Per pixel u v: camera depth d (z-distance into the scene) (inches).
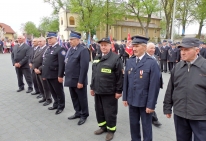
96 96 124.6
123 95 108.0
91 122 148.4
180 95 81.1
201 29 1112.8
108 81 114.7
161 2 1112.8
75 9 1071.0
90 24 1130.7
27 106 186.9
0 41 901.8
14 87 264.8
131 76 100.7
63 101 169.6
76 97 152.6
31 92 238.5
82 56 136.6
